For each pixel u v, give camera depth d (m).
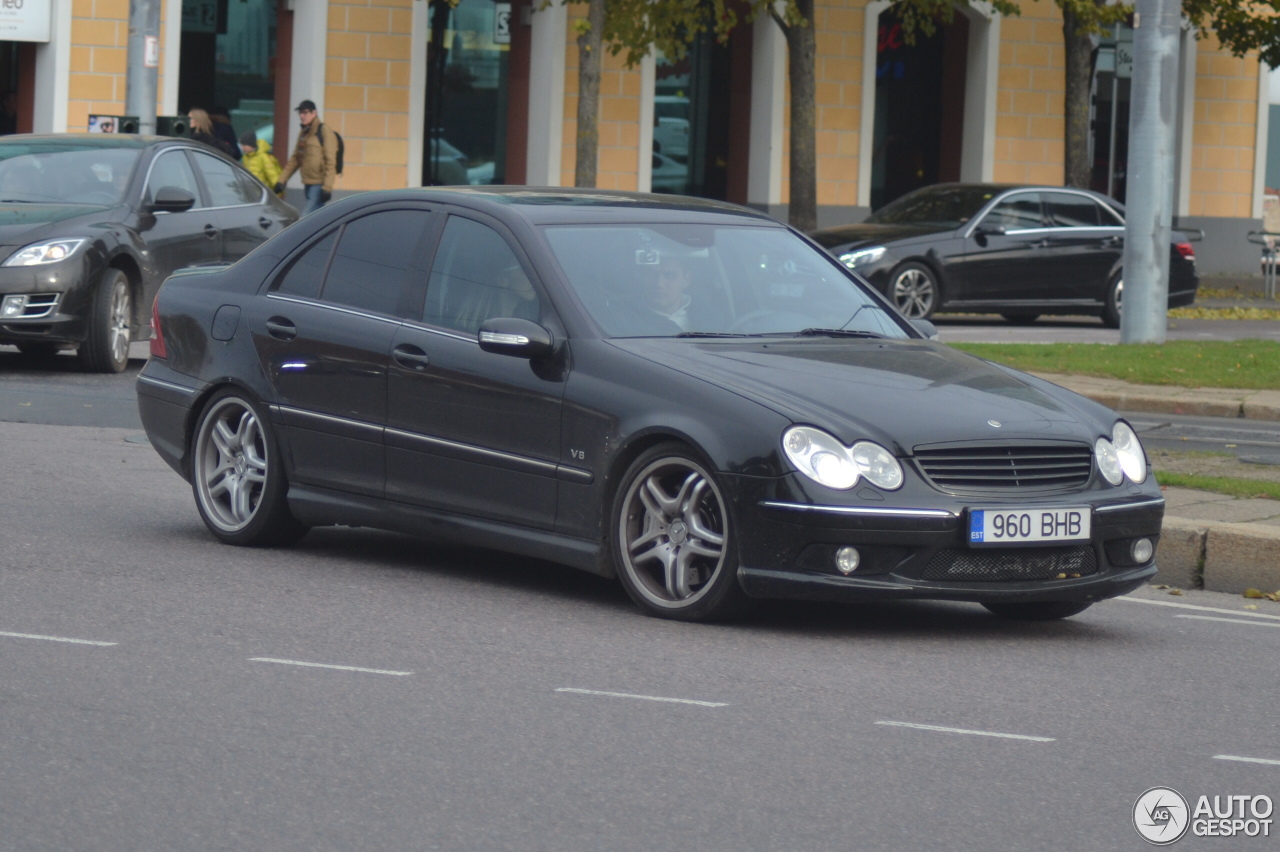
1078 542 8.68
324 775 6.23
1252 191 42.78
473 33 35.53
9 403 15.89
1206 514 11.38
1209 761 6.86
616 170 36.56
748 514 8.42
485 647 8.21
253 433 10.48
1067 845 5.80
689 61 37.53
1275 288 38.25
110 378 17.95
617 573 8.98
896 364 9.27
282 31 33.97
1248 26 36.47
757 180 37.66
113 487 12.31
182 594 9.10
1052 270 27.95
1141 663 8.56
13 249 17.44
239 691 7.29
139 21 25.33
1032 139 40.12
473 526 9.48
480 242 9.74
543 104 35.47
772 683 7.75
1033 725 7.27
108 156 19.05
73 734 6.62
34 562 9.72
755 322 9.69
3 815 5.73
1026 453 8.70
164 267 18.88
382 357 9.80
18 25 31.33
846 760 6.64
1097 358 20.52
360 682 7.50
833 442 8.38
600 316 9.26
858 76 38.53
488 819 5.82
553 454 9.10
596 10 30.19
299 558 10.24
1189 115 41.88
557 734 6.83
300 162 29.56
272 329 10.36
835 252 27.12
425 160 35.34
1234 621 9.76
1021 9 37.88
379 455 9.84
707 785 6.27
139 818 5.74
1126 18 32.91
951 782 6.42
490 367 9.36
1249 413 17.52
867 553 8.34
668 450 8.73
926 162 40.34
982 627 9.27
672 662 8.04
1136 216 22.72
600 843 5.62
